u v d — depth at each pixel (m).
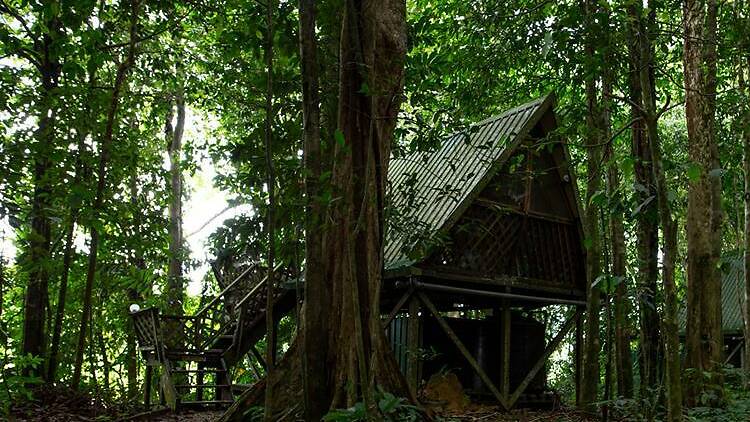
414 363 9.97
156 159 10.26
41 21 7.97
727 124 11.45
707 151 8.43
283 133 6.72
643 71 4.71
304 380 5.46
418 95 6.74
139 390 12.39
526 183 11.12
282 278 11.58
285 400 5.95
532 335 12.29
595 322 10.01
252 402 6.11
